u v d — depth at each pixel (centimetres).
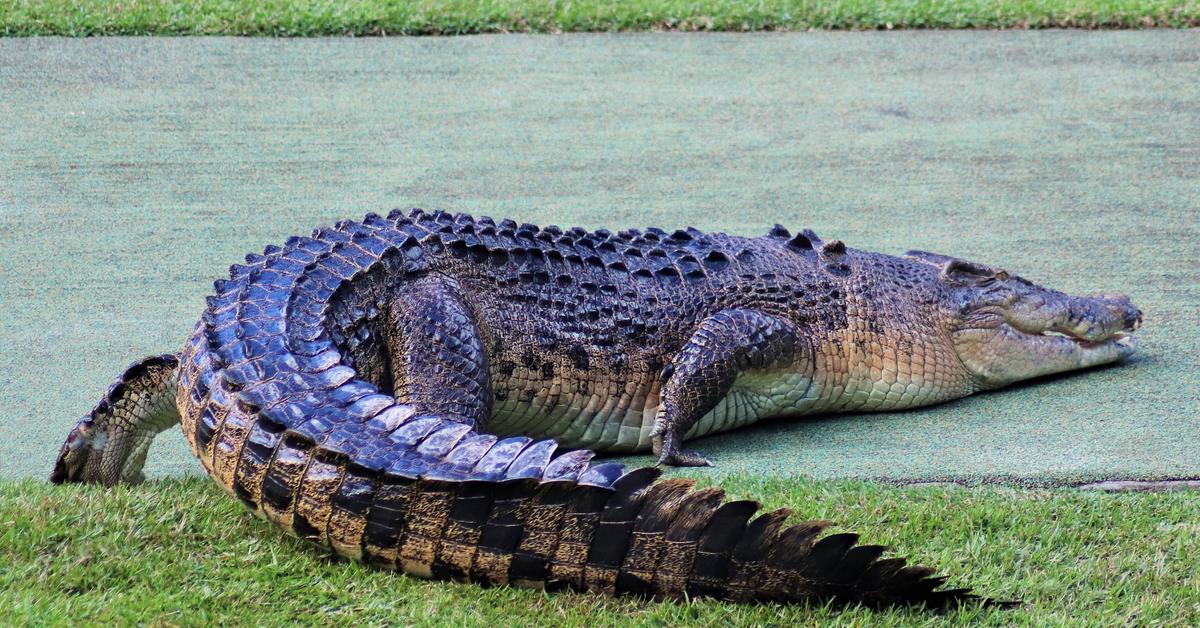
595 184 1409
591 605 621
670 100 1672
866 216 1334
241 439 664
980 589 663
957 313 957
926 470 831
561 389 857
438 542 625
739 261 935
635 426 885
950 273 971
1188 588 667
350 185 1391
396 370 798
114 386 792
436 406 777
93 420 789
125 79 1680
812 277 942
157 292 1138
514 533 618
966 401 969
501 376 838
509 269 855
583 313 863
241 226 1280
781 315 919
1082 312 984
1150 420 906
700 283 909
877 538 707
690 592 622
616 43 1872
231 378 689
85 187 1370
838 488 784
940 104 1670
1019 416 927
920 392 950
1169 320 1089
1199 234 1286
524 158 1480
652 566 619
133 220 1292
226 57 1762
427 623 607
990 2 2003
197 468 856
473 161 1467
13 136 1498
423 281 817
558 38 1884
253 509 666
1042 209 1354
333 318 770
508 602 623
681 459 847
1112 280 1175
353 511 631
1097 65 1811
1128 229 1301
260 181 1396
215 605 621
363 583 638
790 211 1344
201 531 682
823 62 1814
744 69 1786
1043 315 971
